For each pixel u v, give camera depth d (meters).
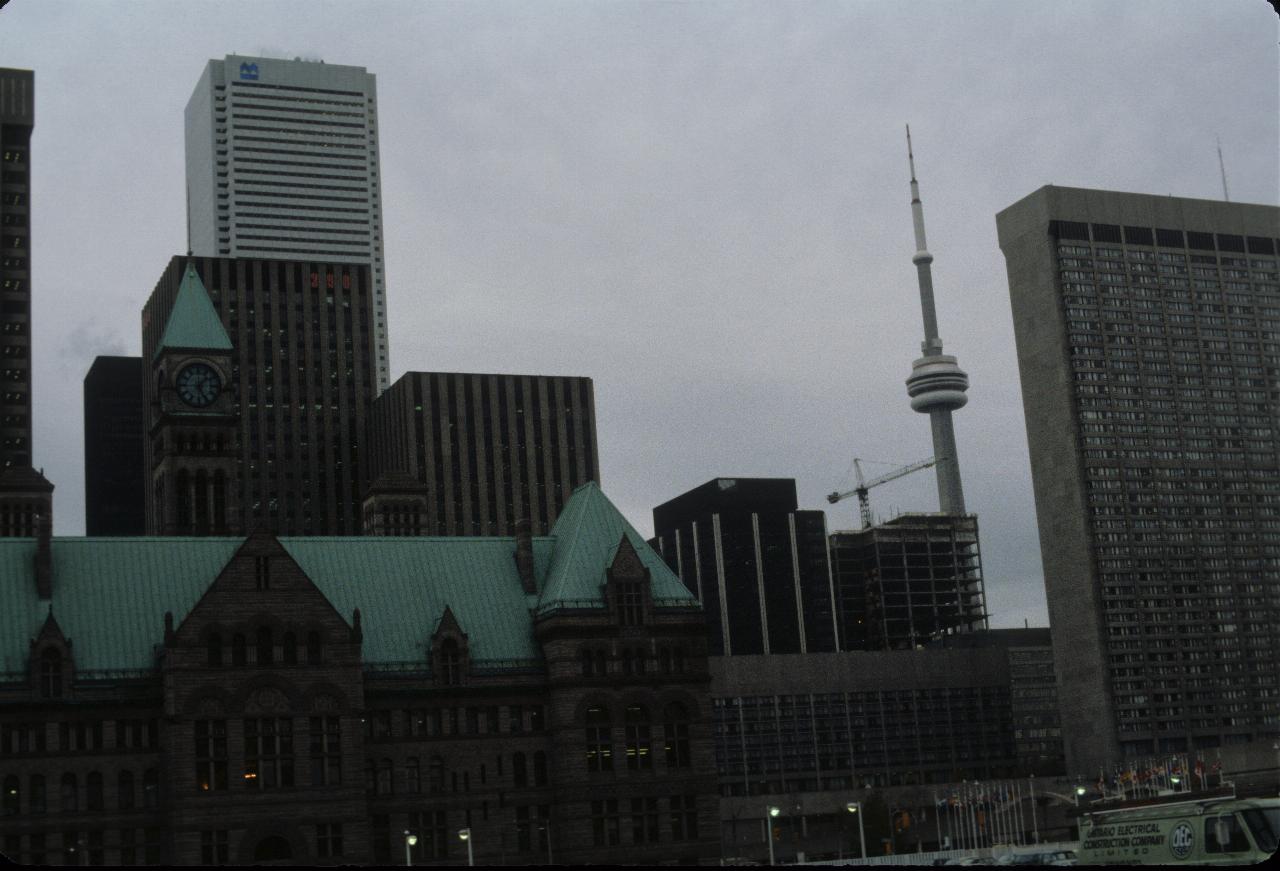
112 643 154.12
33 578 156.50
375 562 170.62
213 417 189.62
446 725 161.62
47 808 146.88
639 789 162.50
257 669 151.62
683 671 166.25
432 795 159.50
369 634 164.25
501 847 160.12
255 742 150.50
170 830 147.62
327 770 152.00
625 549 167.50
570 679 162.75
